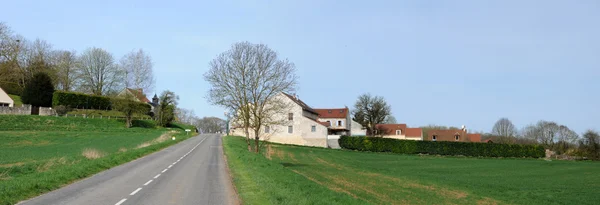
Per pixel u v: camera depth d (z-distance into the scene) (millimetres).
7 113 75688
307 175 33000
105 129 77875
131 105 84625
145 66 96250
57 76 96375
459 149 82938
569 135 123000
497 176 45969
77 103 88688
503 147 85062
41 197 13531
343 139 83000
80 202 12688
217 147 53875
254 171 22516
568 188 35750
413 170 49000
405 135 113500
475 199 26625
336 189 25828
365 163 56031
